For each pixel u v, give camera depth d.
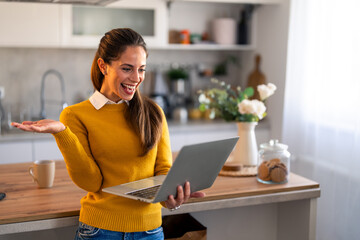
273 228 2.36
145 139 1.47
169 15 4.03
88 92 3.93
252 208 2.30
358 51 2.78
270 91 2.33
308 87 3.25
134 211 1.45
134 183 1.47
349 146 2.89
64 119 1.45
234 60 4.26
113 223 1.45
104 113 1.48
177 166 1.27
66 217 1.67
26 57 3.76
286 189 2.01
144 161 1.50
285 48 3.57
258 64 3.95
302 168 3.34
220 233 2.26
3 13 3.27
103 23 3.54
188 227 2.12
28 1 2.16
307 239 2.13
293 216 2.22
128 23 3.60
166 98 4.09
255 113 2.29
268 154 2.08
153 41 3.68
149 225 1.48
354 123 2.83
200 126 3.68
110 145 1.45
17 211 1.66
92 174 1.41
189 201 1.86
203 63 4.29
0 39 3.29
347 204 2.88
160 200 1.33
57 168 2.33
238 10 4.22
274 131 3.76
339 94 2.95
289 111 3.42
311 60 3.22
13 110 3.78
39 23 3.37
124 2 3.53
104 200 1.46
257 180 2.13
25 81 3.79
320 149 3.15
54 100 3.89
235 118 2.38
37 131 1.25
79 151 1.36
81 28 3.49
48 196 1.85
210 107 2.42
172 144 3.62
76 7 3.45
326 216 3.09
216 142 1.34
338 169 2.98
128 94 1.42
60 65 3.87
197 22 4.13
